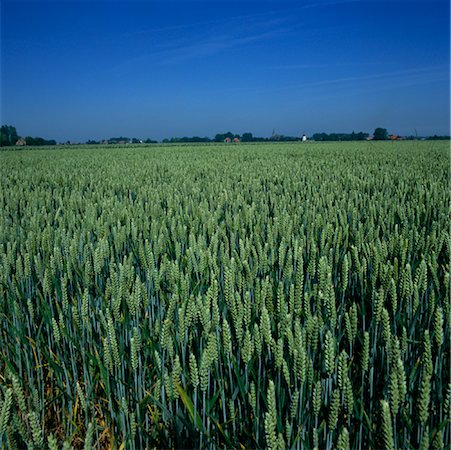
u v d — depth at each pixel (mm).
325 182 9219
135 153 29219
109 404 2232
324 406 1971
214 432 1970
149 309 2850
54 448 1501
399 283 2570
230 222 4660
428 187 8859
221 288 3133
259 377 1967
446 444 1819
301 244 3564
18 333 2613
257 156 22625
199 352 2334
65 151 36375
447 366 2174
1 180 11766
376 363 2375
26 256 3072
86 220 5086
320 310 2295
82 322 2646
